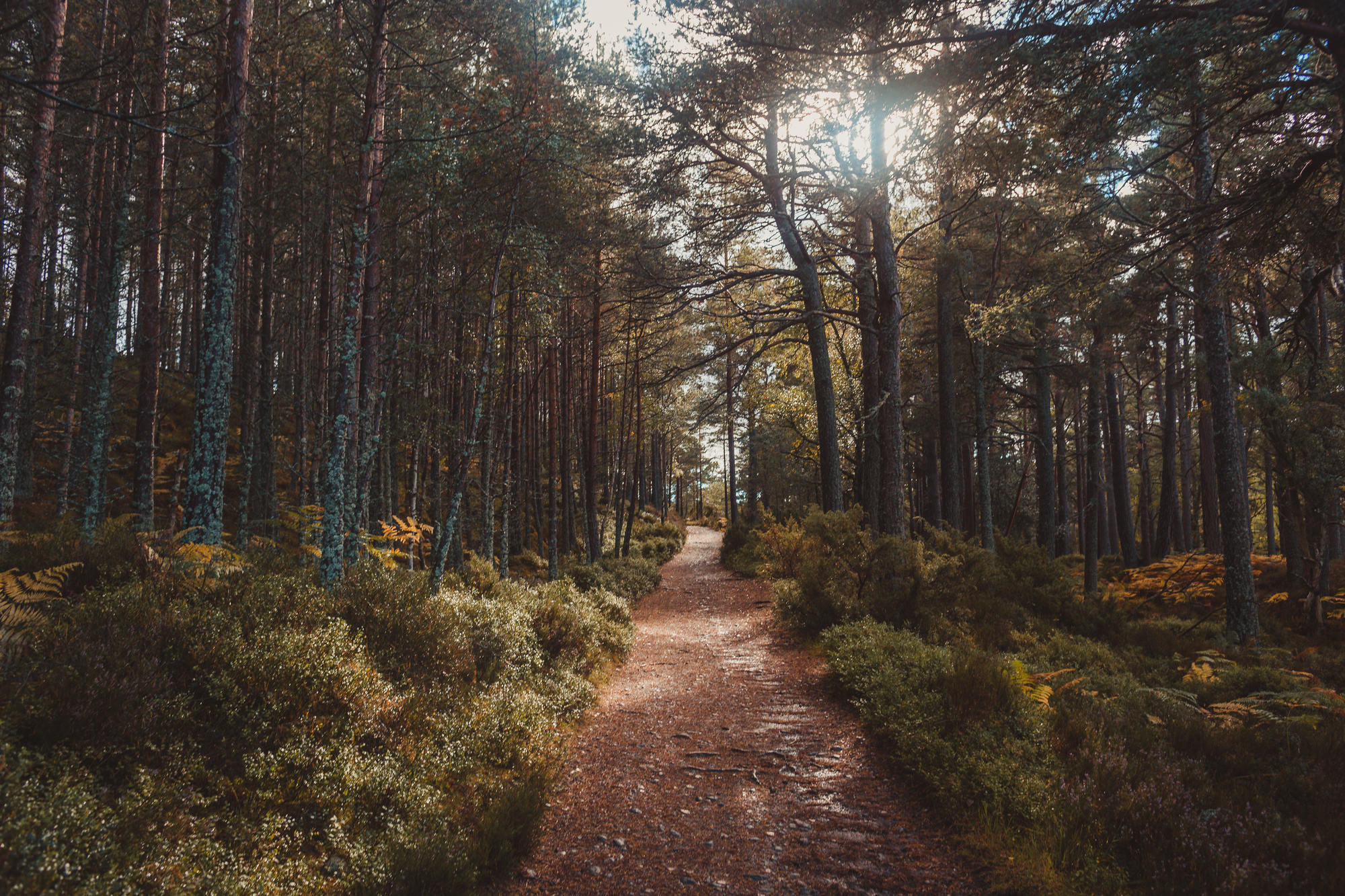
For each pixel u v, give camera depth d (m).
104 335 10.84
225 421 7.74
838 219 17.70
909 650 8.38
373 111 8.91
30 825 2.84
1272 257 7.98
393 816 4.32
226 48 9.66
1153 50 5.11
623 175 14.27
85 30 12.44
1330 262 7.25
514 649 7.98
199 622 5.12
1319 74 6.38
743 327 20.70
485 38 10.07
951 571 11.54
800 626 12.11
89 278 18.64
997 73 6.14
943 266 18.59
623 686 9.44
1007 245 18.31
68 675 3.94
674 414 29.14
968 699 6.28
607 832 5.04
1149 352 26.66
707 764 6.46
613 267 16.17
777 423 28.14
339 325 15.77
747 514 37.09
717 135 13.62
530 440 25.17
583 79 12.46
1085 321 10.86
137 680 4.15
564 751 6.21
